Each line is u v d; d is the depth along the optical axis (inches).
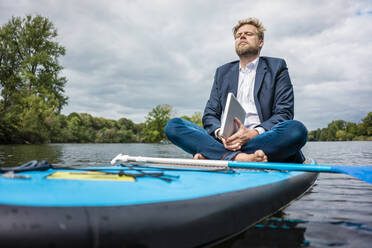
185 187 35.7
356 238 34.7
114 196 28.0
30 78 938.1
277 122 80.3
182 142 80.3
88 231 23.5
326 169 52.8
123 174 41.9
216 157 75.2
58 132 989.2
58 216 23.8
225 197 33.9
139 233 25.1
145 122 2479.1
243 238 33.9
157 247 25.9
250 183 42.5
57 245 23.0
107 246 23.8
